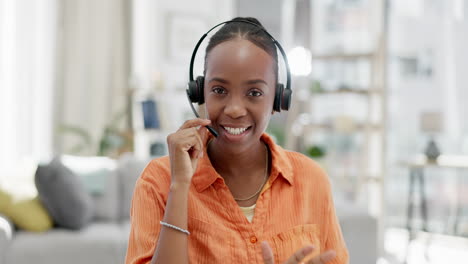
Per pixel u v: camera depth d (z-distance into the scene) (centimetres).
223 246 93
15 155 451
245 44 88
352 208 322
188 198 95
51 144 478
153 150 445
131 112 486
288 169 100
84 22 486
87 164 349
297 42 498
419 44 482
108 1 493
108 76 496
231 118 88
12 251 270
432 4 476
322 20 511
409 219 462
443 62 473
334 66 500
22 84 456
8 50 441
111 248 284
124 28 500
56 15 475
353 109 496
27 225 291
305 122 448
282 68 103
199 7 525
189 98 101
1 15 432
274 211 97
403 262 399
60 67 480
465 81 465
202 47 101
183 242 88
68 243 280
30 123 461
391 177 495
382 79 422
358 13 500
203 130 94
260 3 526
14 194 298
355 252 305
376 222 310
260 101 88
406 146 489
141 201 95
